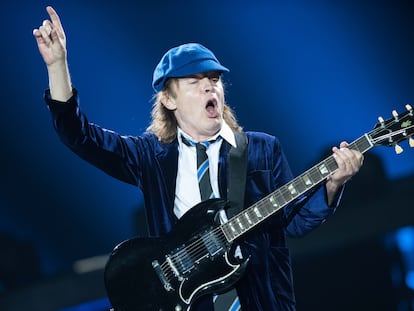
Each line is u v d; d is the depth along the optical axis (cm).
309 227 679
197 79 690
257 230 671
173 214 677
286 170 698
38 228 1891
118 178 700
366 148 650
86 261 1395
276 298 659
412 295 1270
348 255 1267
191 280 651
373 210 1266
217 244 650
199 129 691
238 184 673
